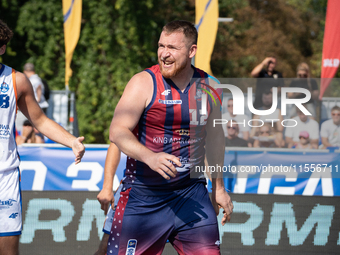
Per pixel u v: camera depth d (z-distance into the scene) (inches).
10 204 276.2
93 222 422.3
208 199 286.7
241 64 2244.1
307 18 2613.2
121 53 1600.6
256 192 409.1
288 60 2442.2
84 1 1579.7
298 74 704.4
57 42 1636.3
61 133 294.7
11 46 1616.6
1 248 275.3
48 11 1577.3
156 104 264.7
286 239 410.6
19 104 293.1
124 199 280.5
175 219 275.0
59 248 418.9
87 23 1587.1
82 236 420.5
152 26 1622.8
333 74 745.6
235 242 410.6
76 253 419.5
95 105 1577.3
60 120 921.5
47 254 418.3
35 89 805.9
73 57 1598.2
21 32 1557.6
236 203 408.8
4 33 275.3
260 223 410.6
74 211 422.3
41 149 425.4
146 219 275.0
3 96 275.0
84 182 424.5
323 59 747.4
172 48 260.7
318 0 2576.3
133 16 1581.0
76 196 422.9
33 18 1567.4
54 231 419.8
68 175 424.2
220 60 2137.1
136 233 274.8
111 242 280.8
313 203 407.5
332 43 742.5
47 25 1594.5
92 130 1555.1
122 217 277.7
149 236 275.3
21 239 418.0
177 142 273.4
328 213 406.9
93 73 1568.7
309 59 2503.7
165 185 274.5
